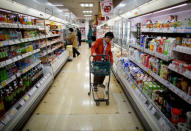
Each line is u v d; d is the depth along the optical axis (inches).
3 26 84.4
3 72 84.1
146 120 82.4
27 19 124.4
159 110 77.5
